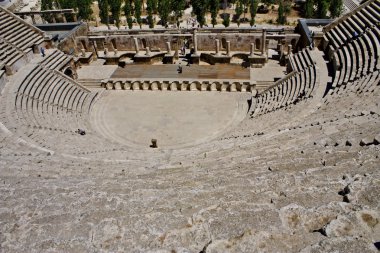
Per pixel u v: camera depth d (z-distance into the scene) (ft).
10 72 110.52
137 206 29.30
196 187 32.83
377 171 25.49
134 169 49.42
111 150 79.51
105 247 22.31
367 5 122.01
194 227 21.99
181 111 115.03
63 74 121.90
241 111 112.57
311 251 16.43
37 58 124.06
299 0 246.88
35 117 95.40
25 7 247.29
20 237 25.98
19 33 128.77
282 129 63.26
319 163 32.55
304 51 125.49
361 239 16.57
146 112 115.85
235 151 51.34
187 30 152.56
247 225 20.81
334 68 106.63
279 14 206.39
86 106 118.32
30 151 67.00
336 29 123.34
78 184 39.99
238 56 144.87
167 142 99.30
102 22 217.77
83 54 146.61
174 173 41.98
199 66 140.46
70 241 23.50
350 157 31.58
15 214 31.58
